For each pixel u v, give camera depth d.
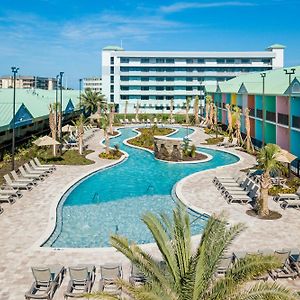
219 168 38.66
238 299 9.91
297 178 33.34
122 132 73.44
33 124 60.03
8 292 14.74
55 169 37.62
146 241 20.70
